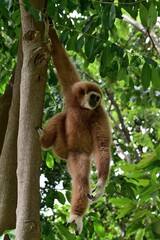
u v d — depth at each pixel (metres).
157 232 9.64
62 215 14.73
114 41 12.03
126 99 18.80
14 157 9.22
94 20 11.02
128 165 9.66
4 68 15.05
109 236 20.00
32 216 6.75
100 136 9.84
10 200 9.05
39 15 7.71
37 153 7.18
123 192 11.72
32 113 7.32
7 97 10.89
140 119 22.42
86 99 10.02
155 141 21.44
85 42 10.70
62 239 13.21
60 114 9.98
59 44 9.66
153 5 9.40
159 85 10.17
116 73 11.68
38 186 7.03
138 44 20.95
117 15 10.29
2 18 12.84
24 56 7.66
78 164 9.67
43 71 7.55
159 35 23.03
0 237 7.35
